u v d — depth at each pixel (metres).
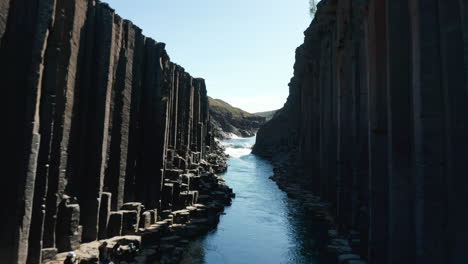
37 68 12.69
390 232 13.06
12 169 12.16
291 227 26.36
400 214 12.86
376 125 15.33
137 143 22.16
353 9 22.75
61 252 14.34
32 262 12.83
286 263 19.16
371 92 15.77
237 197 38.75
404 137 13.02
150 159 23.08
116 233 17.52
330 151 30.47
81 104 16.67
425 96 11.42
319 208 30.73
